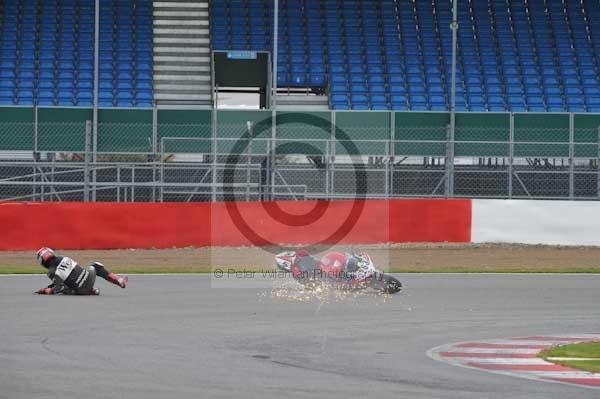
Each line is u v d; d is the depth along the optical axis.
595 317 24.61
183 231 47.03
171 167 51.31
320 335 20.75
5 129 52.69
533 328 22.39
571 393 14.54
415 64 70.62
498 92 68.56
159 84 67.94
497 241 48.53
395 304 26.72
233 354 18.00
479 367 16.86
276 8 54.97
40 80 66.75
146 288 30.75
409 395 14.23
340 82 69.00
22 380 15.02
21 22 71.31
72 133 53.03
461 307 26.31
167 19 72.88
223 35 72.06
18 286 30.95
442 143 53.28
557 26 74.31
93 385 14.65
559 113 53.91
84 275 28.31
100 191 55.19
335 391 14.45
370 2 75.62
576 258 43.78
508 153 53.78
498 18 74.81
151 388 14.48
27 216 45.38
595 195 55.50
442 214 48.44
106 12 72.62
